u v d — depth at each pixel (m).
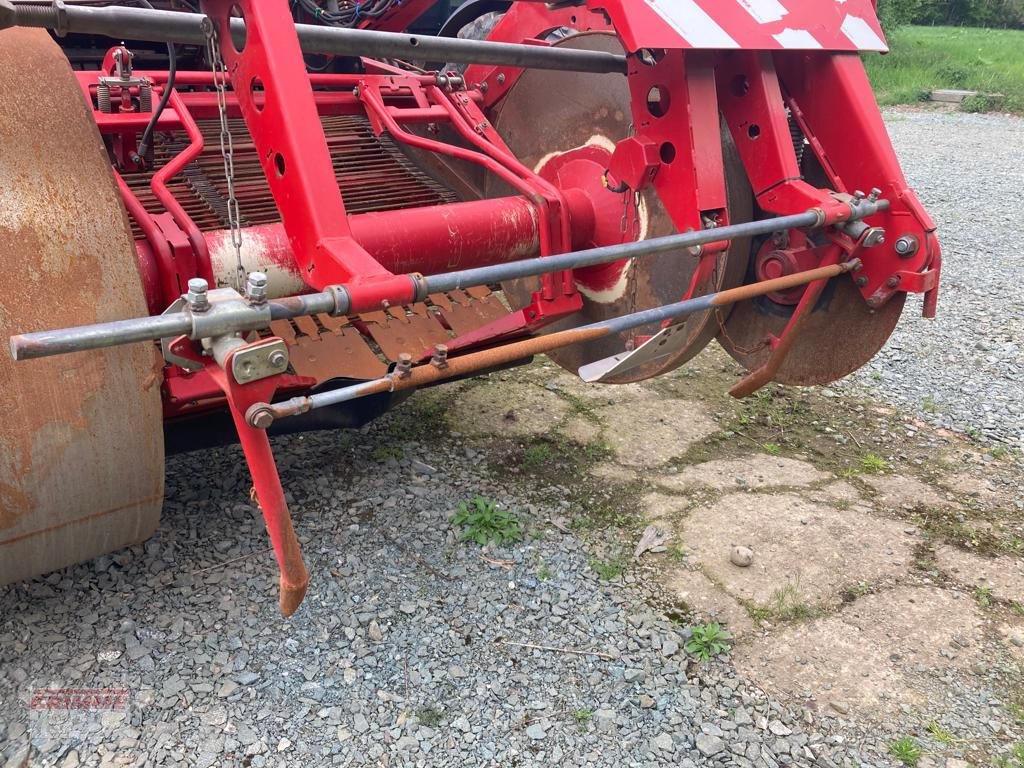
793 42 2.54
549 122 3.17
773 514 2.98
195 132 2.60
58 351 1.31
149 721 2.01
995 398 3.95
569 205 2.94
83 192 1.81
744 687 2.24
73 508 1.94
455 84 3.28
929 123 12.44
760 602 2.55
